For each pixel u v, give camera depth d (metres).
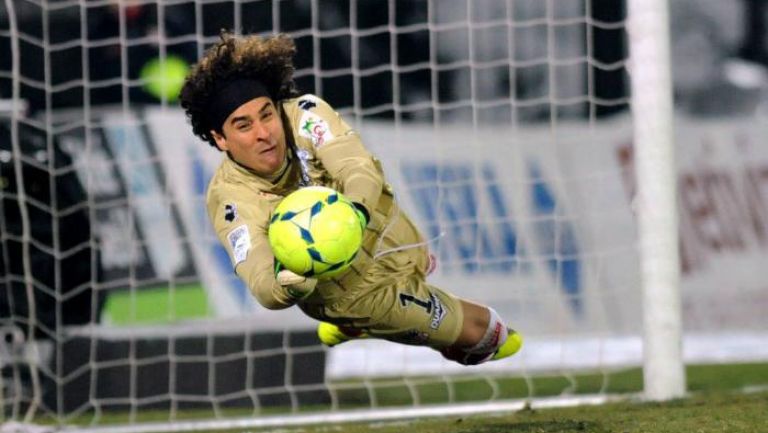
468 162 35.09
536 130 36.44
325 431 23.23
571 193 35.78
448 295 15.79
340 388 31.28
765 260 38.56
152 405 29.72
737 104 40.34
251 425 25.89
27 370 29.55
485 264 33.94
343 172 13.73
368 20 36.44
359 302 14.77
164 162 32.44
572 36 37.66
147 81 29.70
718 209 38.62
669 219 24.89
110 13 34.66
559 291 32.00
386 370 35.16
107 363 28.52
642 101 25.02
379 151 34.72
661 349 24.94
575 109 37.62
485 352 16.30
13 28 27.52
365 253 14.62
